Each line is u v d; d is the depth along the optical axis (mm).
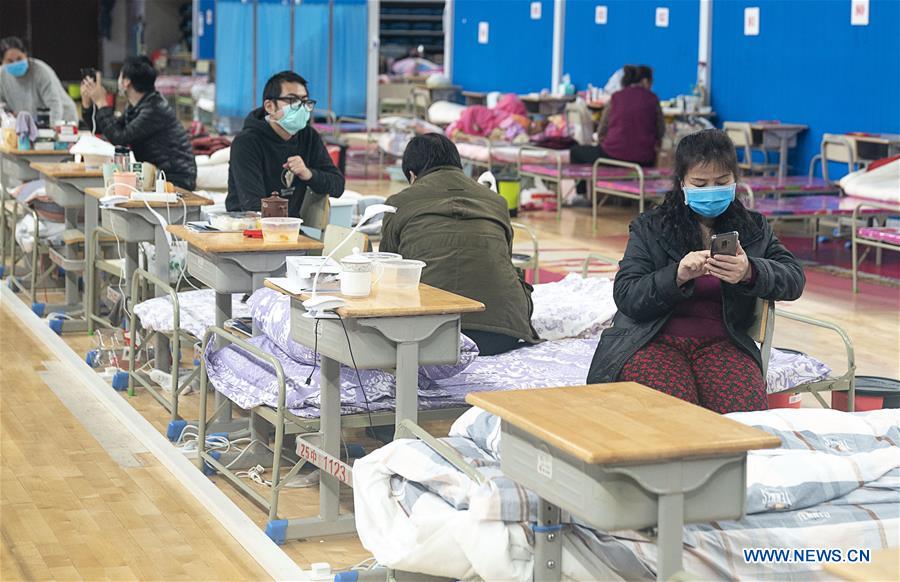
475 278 5344
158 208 6441
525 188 14336
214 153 9812
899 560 3244
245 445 5352
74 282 8055
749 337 4418
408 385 4004
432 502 3359
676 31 14617
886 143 11164
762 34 13375
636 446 2592
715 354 4352
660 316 4367
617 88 14555
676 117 14164
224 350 5086
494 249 5438
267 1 16156
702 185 4262
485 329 5320
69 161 8930
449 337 4066
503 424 2992
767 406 4293
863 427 3900
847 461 3584
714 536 3242
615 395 3037
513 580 3107
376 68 16062
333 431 4309
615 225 12641
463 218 5438
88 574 4074
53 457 5305
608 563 3121
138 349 6332
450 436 3803
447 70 19562
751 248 4391
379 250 5613
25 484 4953
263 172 6645
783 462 3514
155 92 8102
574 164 13578
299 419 4402
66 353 7039
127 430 5723
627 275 4363
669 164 13375
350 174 15992
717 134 4273
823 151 11789
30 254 9180
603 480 2621
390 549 3305
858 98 12164
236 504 4730
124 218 6484
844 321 8203
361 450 5164
